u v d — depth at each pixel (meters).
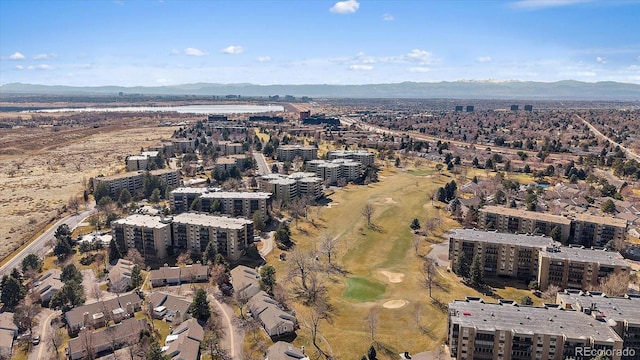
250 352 178.75
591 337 160.50
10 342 183.25
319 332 194.00
